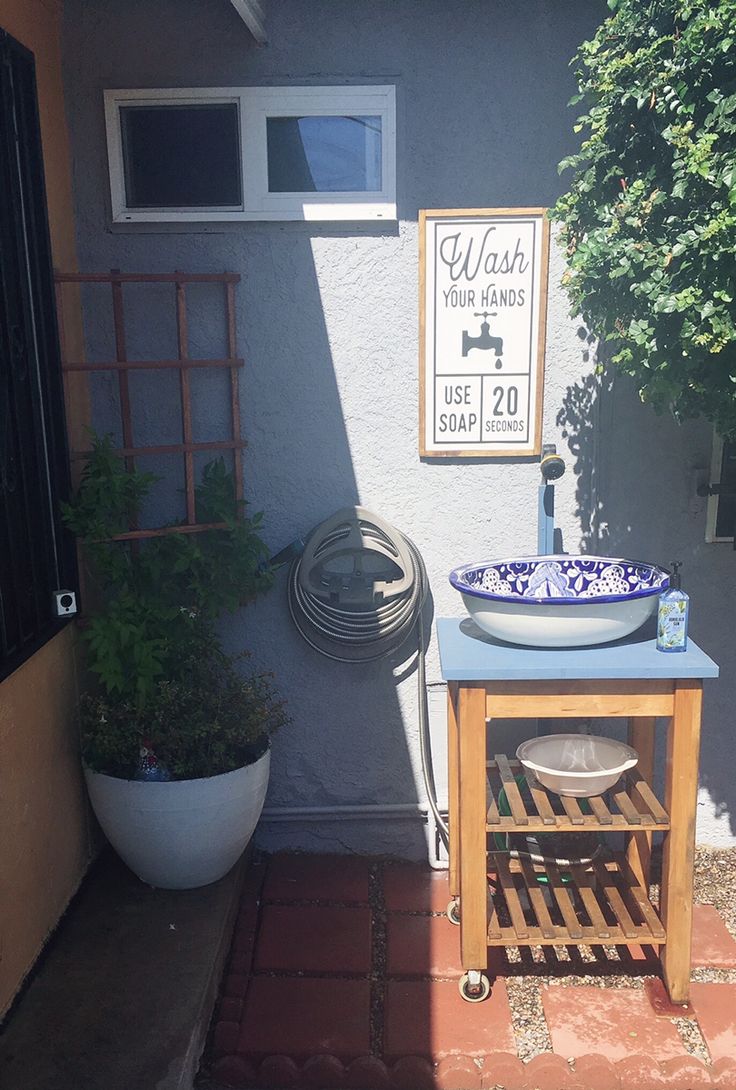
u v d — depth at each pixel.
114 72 3.00
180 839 2.80
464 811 2.58
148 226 3.08
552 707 2.55
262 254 3.11
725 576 3.27
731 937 2.92
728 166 2.10
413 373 3.19
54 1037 2.33
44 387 2.82
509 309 3.12
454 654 2.63
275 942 2.90
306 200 3.06
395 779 3.42
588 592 3.02
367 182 3.06
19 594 2.55
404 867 3.39
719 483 3.15
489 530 3.28
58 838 2.82
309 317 3.15
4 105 2.57
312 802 3.43
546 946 2.88
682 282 2.26
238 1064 2.41
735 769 3.39
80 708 2.97
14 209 2.67
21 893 2.53
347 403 3.20
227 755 2.95
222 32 2.98
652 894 3.16
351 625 3.22
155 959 2.63
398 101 3.01
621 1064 2.40
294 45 2.99
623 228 2.41
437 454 3.20
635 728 3.05
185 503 3.22
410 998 2.67
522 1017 2.59
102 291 3.11
